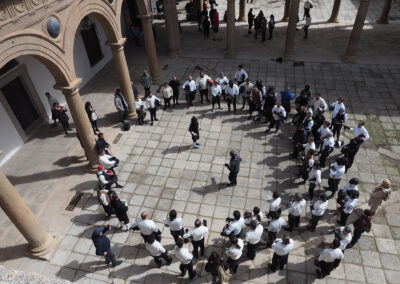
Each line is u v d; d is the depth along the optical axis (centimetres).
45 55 768
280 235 855
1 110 1121
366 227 750
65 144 1229
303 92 1167
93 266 813
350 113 1297
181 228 789
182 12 2503
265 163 1089
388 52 1719
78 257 835
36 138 1269
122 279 780
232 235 701
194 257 812
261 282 755
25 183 1058
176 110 1383
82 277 789
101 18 1030
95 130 1262
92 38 1664
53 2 770
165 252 743
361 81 1503
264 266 788
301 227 876
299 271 774
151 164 1110
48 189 1031
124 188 1023
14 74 1156
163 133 1254
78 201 988
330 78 1538
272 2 2581
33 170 1112
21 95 1230
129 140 1223
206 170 1074
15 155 1189
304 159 953
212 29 2130
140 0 1337
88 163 1118
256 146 1165
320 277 754
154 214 934
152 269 797
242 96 1430
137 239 873
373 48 1766
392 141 1152
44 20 750
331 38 1911
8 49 649
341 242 722
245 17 2250
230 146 1171
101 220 930
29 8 696
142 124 1305
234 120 1304
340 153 1106
